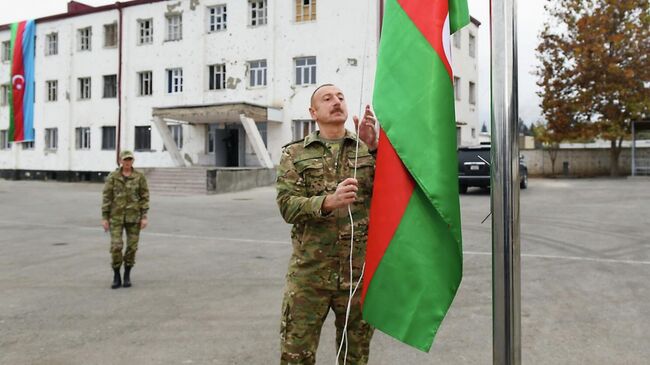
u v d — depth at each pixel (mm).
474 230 9500
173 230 10297
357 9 21938
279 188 2414
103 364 3496
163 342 3916
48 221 11969
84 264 6977
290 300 2387
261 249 8047
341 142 2473
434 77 2027
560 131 27500
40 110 30125
